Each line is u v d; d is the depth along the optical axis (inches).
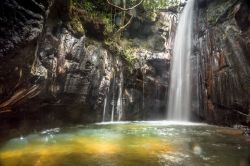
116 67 591.5
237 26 500.7
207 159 264.1
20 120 378.3
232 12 523.2
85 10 532.4
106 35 583.8
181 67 660.1
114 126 509.0
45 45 369.1
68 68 446.9
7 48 247.1
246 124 463.5
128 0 665.0
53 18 398.9
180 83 650.2
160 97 667.4
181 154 281.9
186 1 735.1
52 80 399.2
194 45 631.8
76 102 484.7
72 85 463.5
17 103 338.0
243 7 485.1
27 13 271.6
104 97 553.3
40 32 290.8
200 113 585.6
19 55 268.7
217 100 534.6
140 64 638.5
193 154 283.1
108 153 279.9
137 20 682.2
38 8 287.3
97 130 451.5
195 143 342.6
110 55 582.9
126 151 291.0
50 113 446.3
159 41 693.3
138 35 698.2
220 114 528.4
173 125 537.6
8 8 245.3
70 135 392.8
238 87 483.2
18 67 277.9
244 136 398.6
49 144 323.0
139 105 634.2
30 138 360.2
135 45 671.1
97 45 550.0
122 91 605.0
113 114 586.2
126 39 673.0
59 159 251.9
